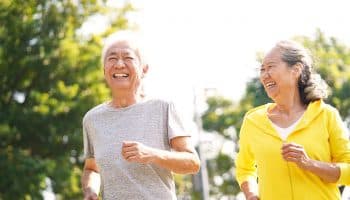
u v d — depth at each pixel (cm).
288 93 485
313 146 472
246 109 3866
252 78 3544
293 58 484
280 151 475
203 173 2764
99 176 518
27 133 2177
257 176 493
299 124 478
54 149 2214
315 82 488
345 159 474
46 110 2139
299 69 485
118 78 480
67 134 2173
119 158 475
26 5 2195
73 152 2278
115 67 477
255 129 491
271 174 477
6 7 2178
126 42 484
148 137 478
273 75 483
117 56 480
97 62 2230
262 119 490
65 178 2153
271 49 489
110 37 491
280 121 487
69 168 2195
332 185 475
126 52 479
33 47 2177
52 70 2186
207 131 4088
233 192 4162
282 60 484
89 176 512
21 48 2173
